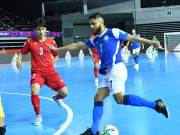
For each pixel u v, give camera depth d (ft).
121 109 13.24
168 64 38.01
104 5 91.40
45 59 12.08
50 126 11.12
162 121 10.87
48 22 83.56
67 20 81.46
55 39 79.46
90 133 8.43
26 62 60.59
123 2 89.51
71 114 12.89
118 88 8.71
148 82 22.16
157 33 86.53
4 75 34.53
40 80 11.89
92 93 18.65
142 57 59.21
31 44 12.01
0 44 70.85
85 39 91.76
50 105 15.30
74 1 86.69
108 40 8.98
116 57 9.02
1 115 9.60
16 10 93.35
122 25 90.02
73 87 21.83
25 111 14.23
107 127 9.02
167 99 15.05
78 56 77.51
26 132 10.46
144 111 12.64
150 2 95.40
